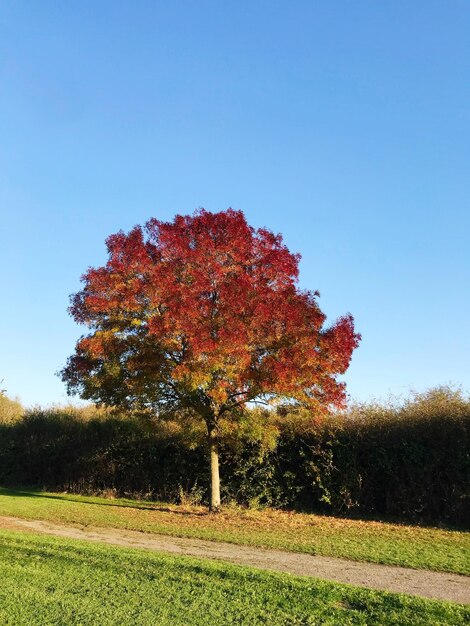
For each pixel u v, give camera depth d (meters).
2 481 27.47
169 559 9.62
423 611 7.18
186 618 6.75
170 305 15.41
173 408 17.70
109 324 16.91
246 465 20.09
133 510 18.20
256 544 12.42
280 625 6.61
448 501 16.81
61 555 9.82
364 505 18.33
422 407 18.50
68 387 18.02
